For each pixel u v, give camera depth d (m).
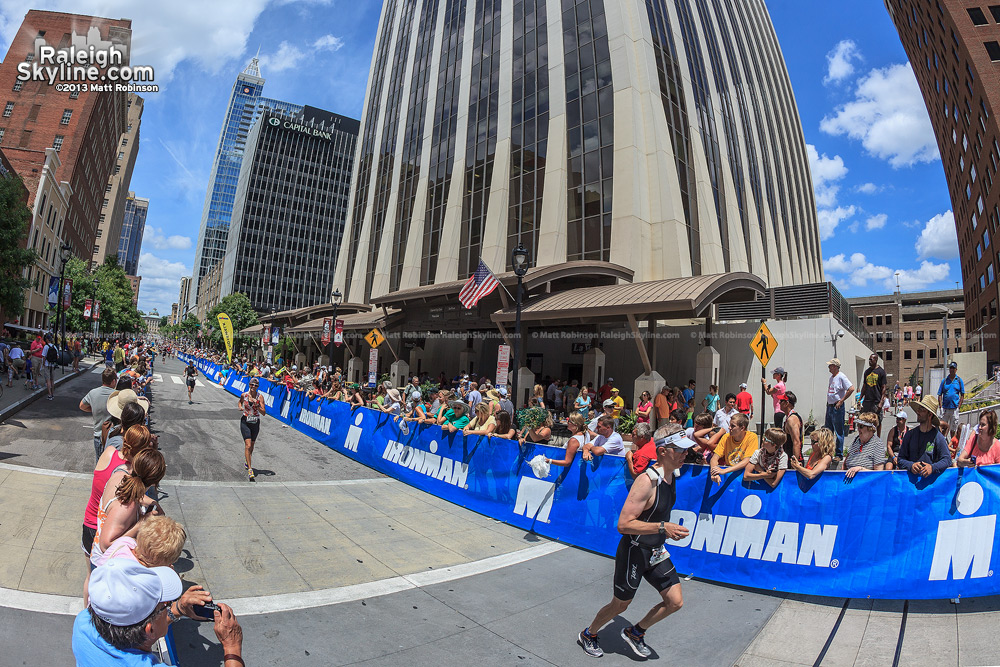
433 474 9.06
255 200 110.31
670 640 4.26
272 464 10.59
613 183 23.66
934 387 24.02
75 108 58.03
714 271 25.12
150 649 2.17
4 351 20.38
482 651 4.00
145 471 3.55
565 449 7.06
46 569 4.79
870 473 5.06
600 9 25.95
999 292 36.81
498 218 28.38
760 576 5.28
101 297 51.66
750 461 5.56
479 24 33.56
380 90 44.72
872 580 4.87
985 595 4.62
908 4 48.19
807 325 18.48
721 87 33.28
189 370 20.86
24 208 21.52
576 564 6.03
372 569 5.58
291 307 111.31
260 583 5.02
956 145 45.28
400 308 29.14
